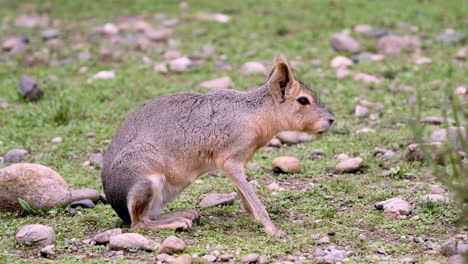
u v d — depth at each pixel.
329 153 14.95
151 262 9.63
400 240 10.34
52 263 9.57
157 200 11.09
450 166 13.16
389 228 10.77
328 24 24.50
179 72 20.59
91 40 24.00
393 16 25.11
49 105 18.03
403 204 11.39
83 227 11.19
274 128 11.48
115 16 26.94
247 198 11.06
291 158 13.90
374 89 19.00
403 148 14.98
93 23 26.12
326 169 14.01
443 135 14.63
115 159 10.99
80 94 18.88
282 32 23.81
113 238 10.18
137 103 18.27
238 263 9.58
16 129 16.62
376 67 20.48
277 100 11.34
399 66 20.41
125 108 17.98
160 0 28.56
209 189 13.09
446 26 24.14
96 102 18.45
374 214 11.40
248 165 14.21
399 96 18.27
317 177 13.58
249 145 11.24
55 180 11.98
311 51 22.05
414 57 21.36
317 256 9.74
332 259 9.45
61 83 19.83
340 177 13.42
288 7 26.84
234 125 11.15
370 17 25.02
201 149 11.17
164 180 11.08
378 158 14.38
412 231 10.64
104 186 11.18
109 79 19.95
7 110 17.92
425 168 13.43
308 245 10.22
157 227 10.88
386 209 11.38
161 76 20.36
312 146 15.47
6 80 20.22
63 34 24.88
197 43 23.09
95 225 11.32
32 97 18.56
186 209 11.74
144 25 25.09
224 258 9.66
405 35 23.17
